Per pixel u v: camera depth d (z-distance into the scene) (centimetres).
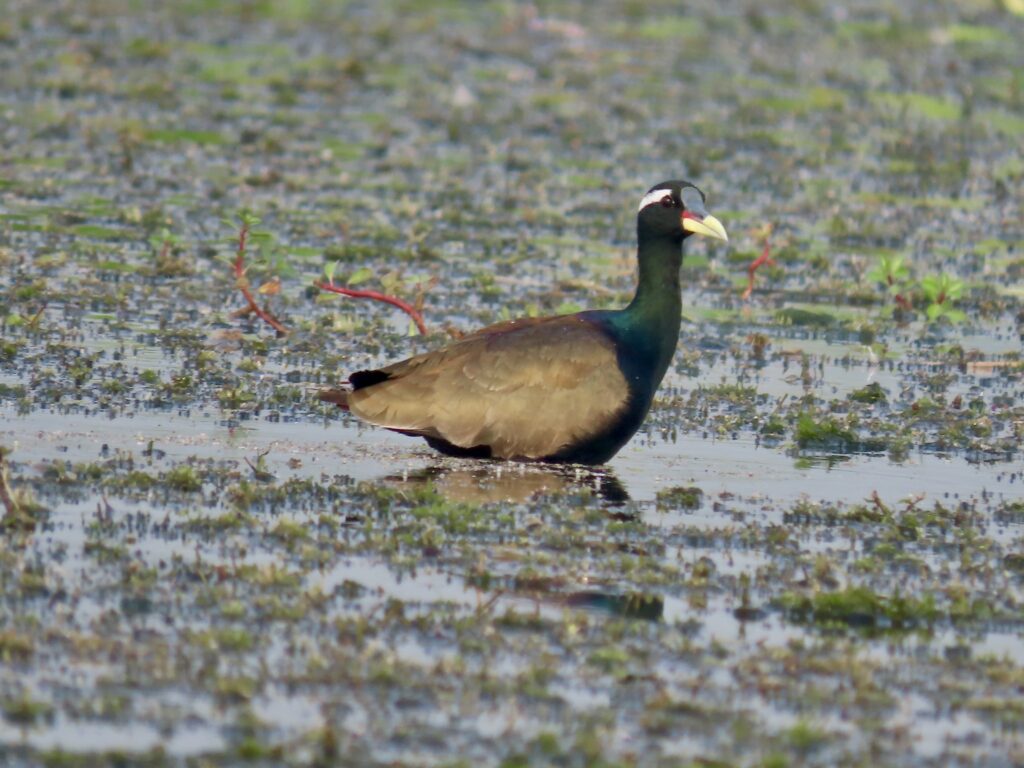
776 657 1014
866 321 1967
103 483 1254
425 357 1408
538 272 2084
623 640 1034
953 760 901
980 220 2495
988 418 1603
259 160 2592
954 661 1030
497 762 870
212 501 1240
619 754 886
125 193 2330
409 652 995
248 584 1077
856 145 2941
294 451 1396
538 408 1387
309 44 3562
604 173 2645
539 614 1058
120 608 1030
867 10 4206
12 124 2681
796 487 1380
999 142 3012
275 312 1839
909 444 1509
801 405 1617
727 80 3428
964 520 1311
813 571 1162
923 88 3422
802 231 2384
